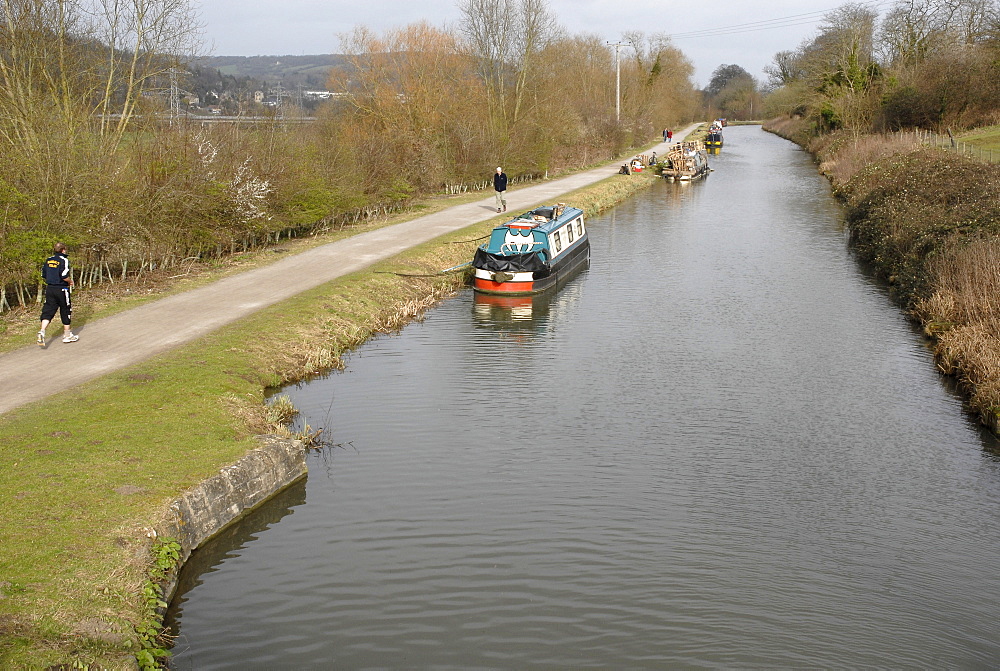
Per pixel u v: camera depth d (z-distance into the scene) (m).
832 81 78.44
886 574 10.98
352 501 12.67
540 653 9.30
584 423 15.85
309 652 9.23
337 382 17.66
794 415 16.33
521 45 54.00
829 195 49.47
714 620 9.93
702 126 144.62
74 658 7.85
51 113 21.48
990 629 9.86
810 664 9.20
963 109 62.31
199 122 26.34
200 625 9.62
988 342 18.20
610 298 25.58
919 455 14.62
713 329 22.09
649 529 12.01
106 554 9.45
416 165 40.59
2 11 21.59
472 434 15.25
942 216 27.91
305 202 28.75
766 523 12.23
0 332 17.03
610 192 47.91
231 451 12.45
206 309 19.69
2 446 11.76
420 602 10.16
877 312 23.56
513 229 27.36
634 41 110.44
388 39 47.72
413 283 25.03
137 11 25.02
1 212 17.78
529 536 11.75
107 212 20.80
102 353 16.11
